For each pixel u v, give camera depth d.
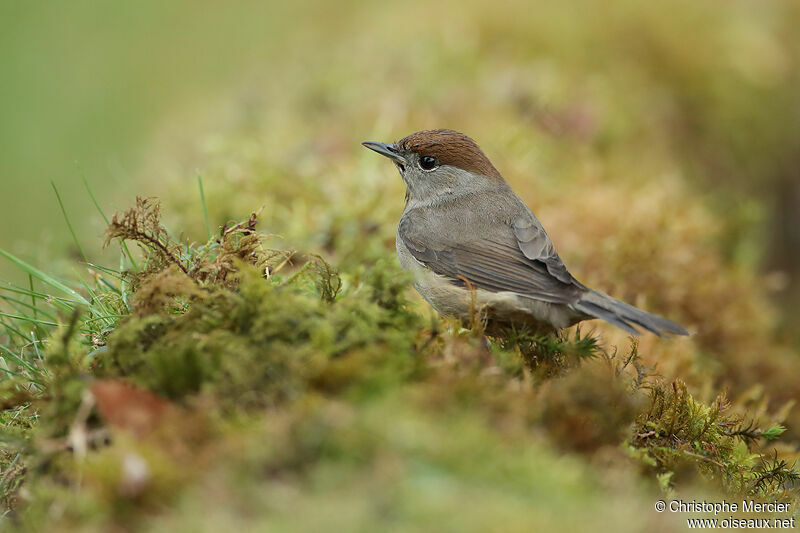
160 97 24.70
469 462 5.10
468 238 9.62
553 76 18.50
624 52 20.25
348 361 5.63
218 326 6.19
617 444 6.01
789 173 20.48
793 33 21.48
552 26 20.48
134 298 6.88
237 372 5.63
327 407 5.27
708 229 15.01
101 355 6.27
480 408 5.62
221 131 17.80
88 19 27.78
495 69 18.94
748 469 6.87
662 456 6.47
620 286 12.94
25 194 22.38
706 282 13.87
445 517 4.74
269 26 25.66
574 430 5.75
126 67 25.91
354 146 15.98
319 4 24.80
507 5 20.98
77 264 10.86
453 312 8.97
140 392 5.55
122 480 4.92
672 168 18.08
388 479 4.92
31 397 6.28
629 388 6.99
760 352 13.55
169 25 27.19
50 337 7.43
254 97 19.05
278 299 6.12
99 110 24.58
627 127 18.27
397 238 10.41
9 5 28.03
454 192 10.46
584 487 5.28
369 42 20.50
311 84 18.81
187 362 5.72
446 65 18.88
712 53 20.34
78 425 5.44
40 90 25.34
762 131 20.28
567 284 8.31
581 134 17.27
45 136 23.75
